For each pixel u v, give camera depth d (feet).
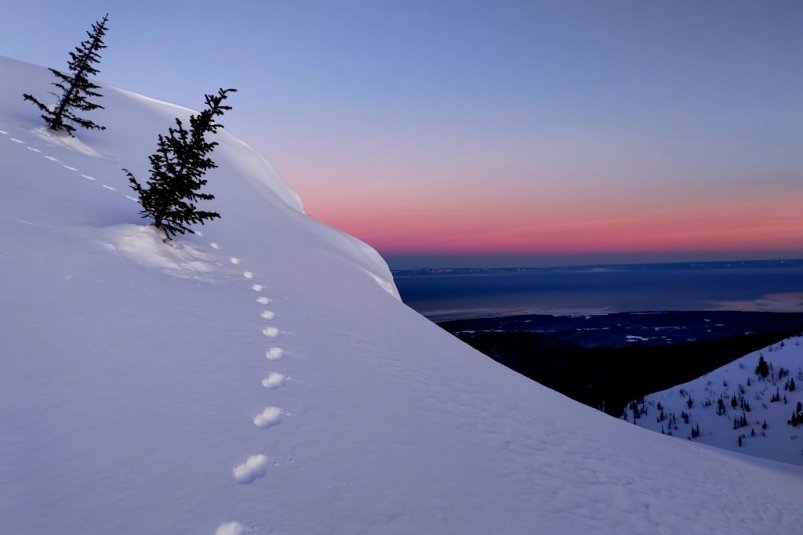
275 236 70.64
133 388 16.56
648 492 22.30
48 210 33.53
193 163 37.40
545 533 14.73
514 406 29.81
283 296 37.58
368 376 25.18
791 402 384.27
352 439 17.08
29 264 23.75
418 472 16.10
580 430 29.84
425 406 23.62
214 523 10.98
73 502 10.85
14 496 10.67
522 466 19.83
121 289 25.36
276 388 19.80
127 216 41.29
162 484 12.05
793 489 38.93
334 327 33.91
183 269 34.06
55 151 52.34
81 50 58.70
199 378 18.72
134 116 100.83
